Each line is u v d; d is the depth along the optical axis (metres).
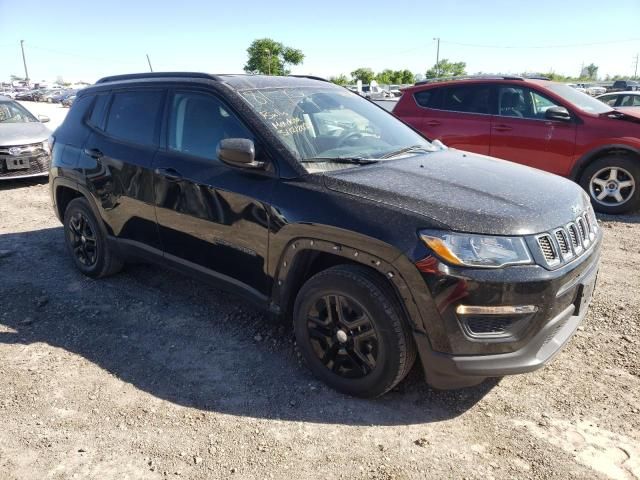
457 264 2.57
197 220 3.59
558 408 2.97
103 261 4.61
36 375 3.31
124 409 2.98
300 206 3.02
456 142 7.82
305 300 3.10
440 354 2.69
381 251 2.71
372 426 2.83
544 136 7.19
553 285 2.64
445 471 2.51
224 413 2.95
